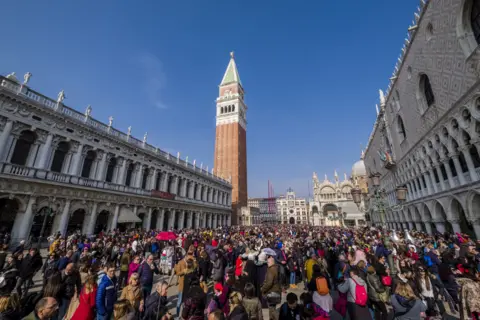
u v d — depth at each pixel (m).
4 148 21.83
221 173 88.00
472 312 5.19
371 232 29.11
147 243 18.70
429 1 24.25
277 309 9.47
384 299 7.89
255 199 150.50
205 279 11.72
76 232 25.66
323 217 106.62
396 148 41.09
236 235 25.56
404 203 39.94
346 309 6.91
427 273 8.36
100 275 6.62
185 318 5.73
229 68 107.38
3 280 5.66
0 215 22.03
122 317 4.85
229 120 94.31
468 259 9.16
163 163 44.78
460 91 20.48
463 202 22.47
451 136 23.00
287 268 12.93
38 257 9.92
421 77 28.59
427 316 7.55
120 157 35.22
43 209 24.20
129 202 35.00
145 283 8.58
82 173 29.69
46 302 4.29
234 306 5.39
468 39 19.61
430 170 29.19
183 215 49.28
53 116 26.25
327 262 12.49
